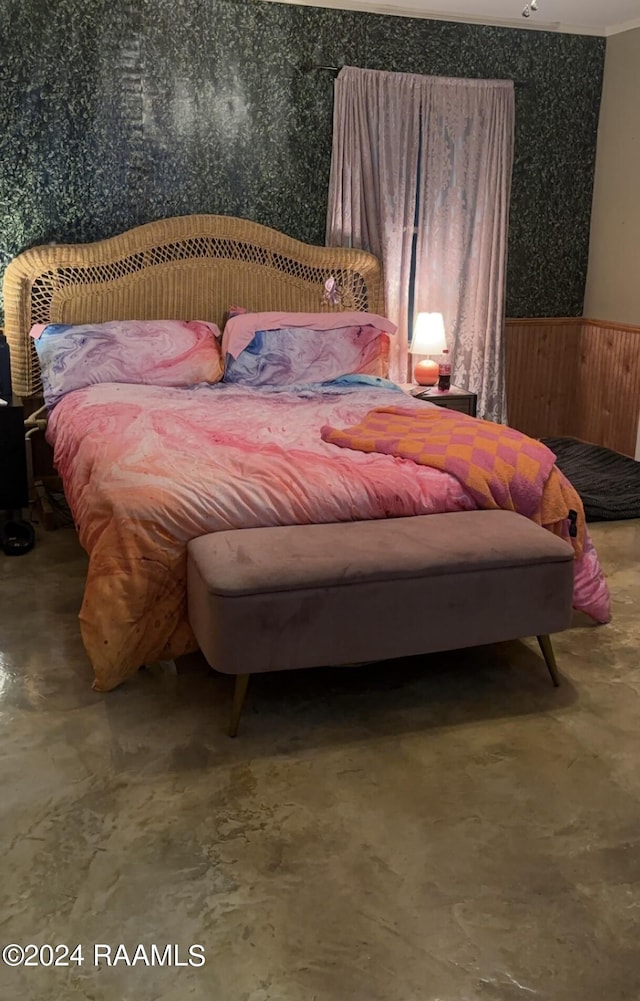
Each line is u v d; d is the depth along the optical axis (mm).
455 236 4785
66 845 1854
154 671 2621
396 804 2014
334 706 2443
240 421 3250
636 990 1514
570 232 5246
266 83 4395
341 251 4559
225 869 1790
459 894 1732
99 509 2537
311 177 4582
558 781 2113
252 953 1581
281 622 2215
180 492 2473
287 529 2471
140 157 4289
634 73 4789
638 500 4211
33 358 4137
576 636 2895
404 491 2637
